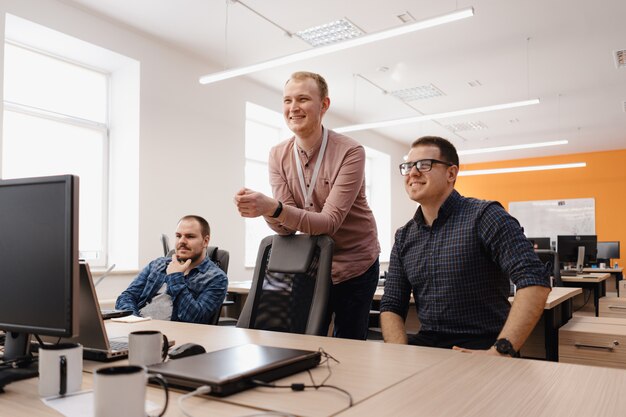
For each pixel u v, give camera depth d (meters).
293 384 0.85
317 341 1.31
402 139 9.42
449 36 4.86
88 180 4.68
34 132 4.29
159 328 1.55
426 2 4.20
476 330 1.61
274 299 1.60
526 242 1.55
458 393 0.83
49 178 0.92
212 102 5.48
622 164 9.62
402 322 1.72
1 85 3.67
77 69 4.64
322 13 4.39
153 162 4.77
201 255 2.51
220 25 4.62
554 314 2.58
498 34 4.82
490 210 1.60
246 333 1.44
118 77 4.82
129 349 1.03
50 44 4.27
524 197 10.51
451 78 6.04
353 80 6.11
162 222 4.82
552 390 0.84
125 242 4.69
